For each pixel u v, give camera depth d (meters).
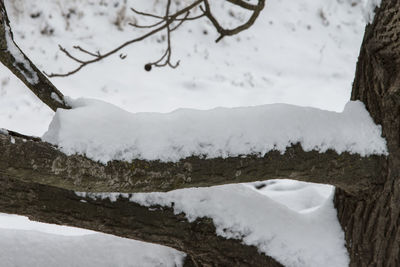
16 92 7.92
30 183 2.39
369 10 2.68
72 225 2.51
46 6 9.70
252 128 2.31
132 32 9.88
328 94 9.07
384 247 2.66
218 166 2.23
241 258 2.67
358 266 2.70
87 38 9.54
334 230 2.80
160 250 3.02
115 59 9.16
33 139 1.96
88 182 1.98
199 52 9.66
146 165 2.09
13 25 9.28
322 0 11.38
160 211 2.58
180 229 2.61
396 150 2.59
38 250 2.86
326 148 2.43
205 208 2.64
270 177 2.38
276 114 2.39
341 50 10.35
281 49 10.10
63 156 1.91
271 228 2.69
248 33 10.30
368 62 2.67
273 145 2.32
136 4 10.34
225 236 2.64
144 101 8.30
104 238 3.03
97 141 2.00
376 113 2.60
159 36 9.82
